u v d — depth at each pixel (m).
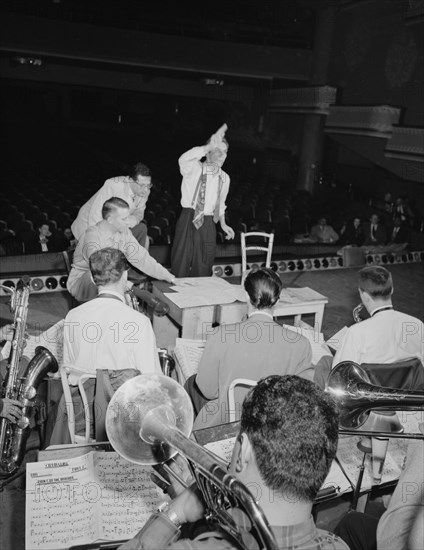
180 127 25.98
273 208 14.93
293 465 1.05
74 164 22.89
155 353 2.83
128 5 17.33
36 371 2.75
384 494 2.93
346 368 1.94
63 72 20.47
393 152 14.82
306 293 4.88
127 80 21.33
